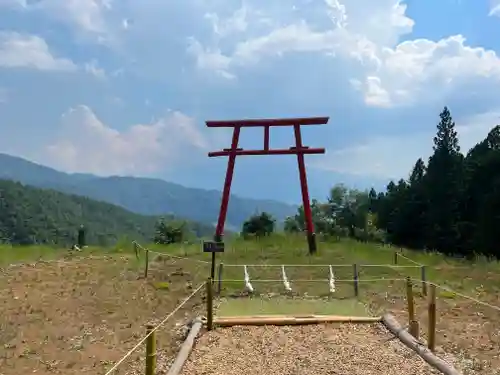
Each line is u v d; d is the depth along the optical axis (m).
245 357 9.55
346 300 13.99
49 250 24.23
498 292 14.91
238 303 13.63
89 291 15.13
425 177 47.06
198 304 13.64
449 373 8.48
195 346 10.16
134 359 9.61
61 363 9.50
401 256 19.72
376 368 8.91
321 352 9.77
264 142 21.66
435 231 42.97
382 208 53.22
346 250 22.27
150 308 13.38
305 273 17.34
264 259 19.80
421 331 11.12
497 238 36.84
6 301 13.93
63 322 12.12
